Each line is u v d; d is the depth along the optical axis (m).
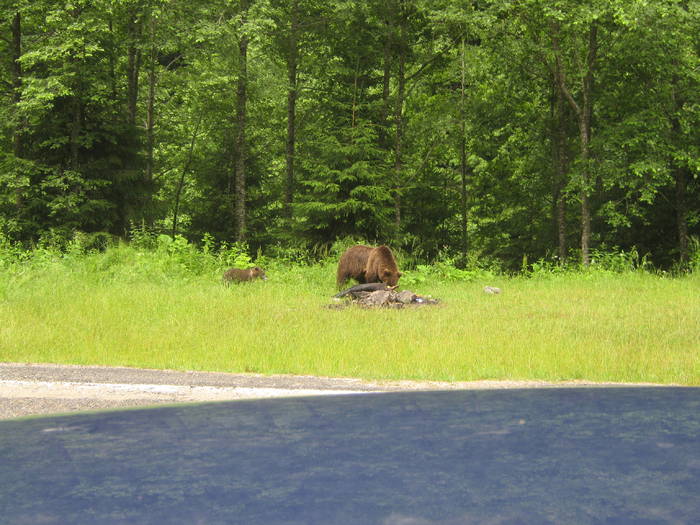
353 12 26.62
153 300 12.31
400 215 31.48
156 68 32.31
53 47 22.56
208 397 6.04
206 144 33.38
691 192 26.83
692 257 22.97
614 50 23.59
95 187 24.16
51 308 11.30
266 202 34.34
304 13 27.94
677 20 21.48
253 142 33.91
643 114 22.88
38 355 8.17
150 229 26.14
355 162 25.52
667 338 9.34
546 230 31.59
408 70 29.83
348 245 23.45
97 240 23.95
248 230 32.78
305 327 10.03
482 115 29.64
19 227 22.86
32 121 23.94
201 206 34.06
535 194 31.80
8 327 9.75
